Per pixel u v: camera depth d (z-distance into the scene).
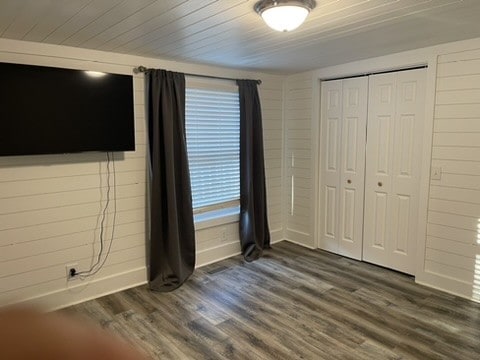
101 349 0.41
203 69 3.52
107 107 2.81
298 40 2.60
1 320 0.41
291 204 4.43
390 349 2.29
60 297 2.85
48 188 2.73
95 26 2.20
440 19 2.18
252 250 3.99
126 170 3.12
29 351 0.39
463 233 2.92
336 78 3.80
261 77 4.06
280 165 4.43
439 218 3.05
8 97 2.39
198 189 3.65
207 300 2.97
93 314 2.75
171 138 3.18
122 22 2.13
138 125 3.14
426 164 3.07
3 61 2.47
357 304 2.87
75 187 2.86
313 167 4.10
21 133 2.46
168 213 3.22
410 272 3.39
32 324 0.41
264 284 3.27
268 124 4.22
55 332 0.41
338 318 2.67
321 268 3.63
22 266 2.67
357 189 3.76
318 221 4.18
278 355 2.24
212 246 3.85
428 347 2.30
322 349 2.29
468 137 2.83
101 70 2.89
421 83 3.14
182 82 3.26
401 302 2.89
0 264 2.58
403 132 3.31
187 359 2.20
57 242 2.81
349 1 1.85
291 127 4.30
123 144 2.92
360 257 3.81
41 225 2.72
